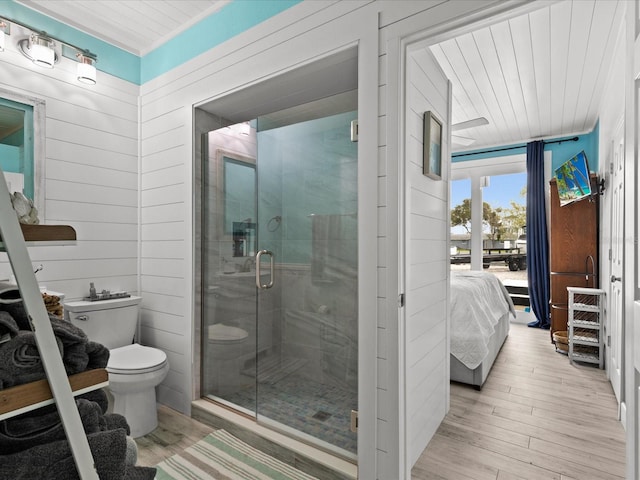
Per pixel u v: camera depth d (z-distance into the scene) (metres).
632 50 1.23
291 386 2.05
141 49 2.85
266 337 2.16
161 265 2.66
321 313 1.96
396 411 1.60
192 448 2.04
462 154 5.48
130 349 2.39
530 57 2.78
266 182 2.19
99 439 0.77
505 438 2.12
